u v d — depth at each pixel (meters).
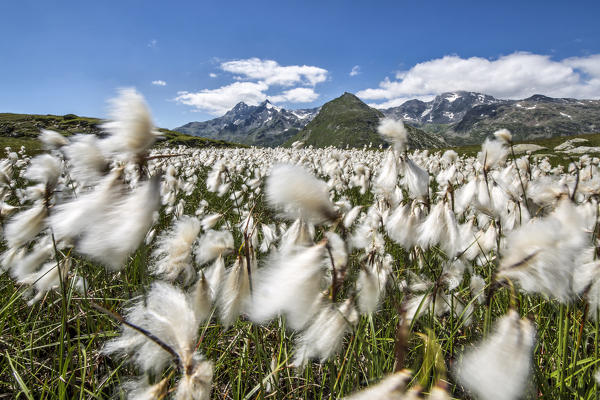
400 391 0.11
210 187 0.69
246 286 0.21
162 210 0.67
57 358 0.32
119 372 0.28
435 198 0.53
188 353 0.15
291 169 0.16
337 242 0.17
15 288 0.39
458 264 0.29
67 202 0.18
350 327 0.18
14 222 0.24
